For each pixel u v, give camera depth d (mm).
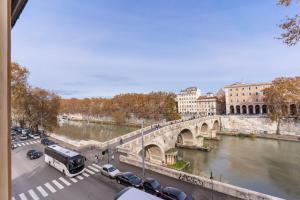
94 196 16141
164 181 17906
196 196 15078
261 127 69875
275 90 66188
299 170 35250
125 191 11969
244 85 91250
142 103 99500
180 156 46031
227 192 15211
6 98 1396
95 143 33844
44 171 22203
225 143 58812
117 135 66562
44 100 49188
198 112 119875
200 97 122750
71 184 18562
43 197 16312
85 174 20891
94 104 132125
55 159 22594
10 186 1428
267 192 27891
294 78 63594
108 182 18766
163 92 99500
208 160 42875
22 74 41188
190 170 37062
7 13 1434
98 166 23172
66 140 37875
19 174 21422
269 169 36250
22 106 45844
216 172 35688
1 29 1390
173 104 89062
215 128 77188
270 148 50188
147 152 41844
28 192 17250
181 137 57031
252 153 46531
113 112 111625
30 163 25219
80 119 139000
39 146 34812
